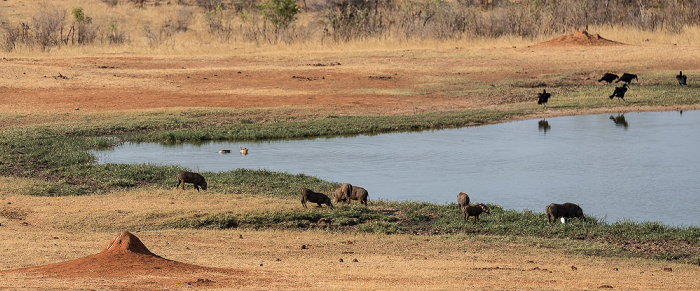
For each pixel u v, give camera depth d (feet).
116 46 329.31
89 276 46.52
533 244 75.15
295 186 104.06
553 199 99.66
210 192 98.12
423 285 49.29
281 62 282.36
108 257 52.01
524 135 152.97
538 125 167.12
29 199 93.09
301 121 171.83
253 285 46.60
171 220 81.82
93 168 116.88
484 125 168.86
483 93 218.79
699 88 217.56
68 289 41.55
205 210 85.81
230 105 197.06
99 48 321.11
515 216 87.71
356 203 92.27
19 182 105.40
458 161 126.21
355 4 390.21
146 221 81.56
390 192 104.37
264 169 119.65
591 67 260.83
